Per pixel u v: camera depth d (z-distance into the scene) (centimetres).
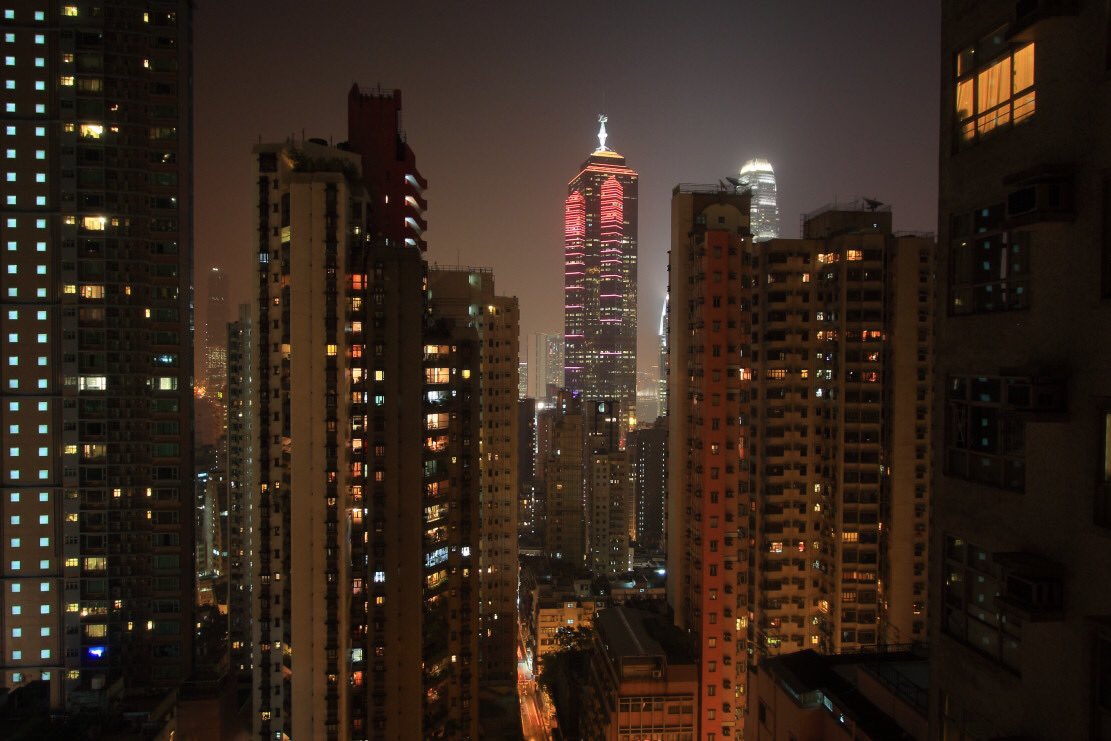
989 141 1803
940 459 2025
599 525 19600
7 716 7488
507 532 12338
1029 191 1551
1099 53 1448
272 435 6594
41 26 9625
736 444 9588
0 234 9562
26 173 9594
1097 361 1454
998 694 1752
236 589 13175
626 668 8644
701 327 9656
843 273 8969
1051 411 1530
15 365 9588
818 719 3134
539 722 13112
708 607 9481
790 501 9400
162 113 9994
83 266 9644
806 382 9362
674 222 10644
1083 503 1487
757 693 3697
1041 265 1614
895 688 2861
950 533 1970
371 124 7700
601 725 9400
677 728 8644
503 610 12338
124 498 9644
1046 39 1591
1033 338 1644
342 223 6444
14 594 9550
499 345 12294
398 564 6856
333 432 6425
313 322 6425
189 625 9856
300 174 6462
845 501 9000
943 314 2011
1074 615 1504
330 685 6438
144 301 9850
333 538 6444
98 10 9706
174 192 9969
